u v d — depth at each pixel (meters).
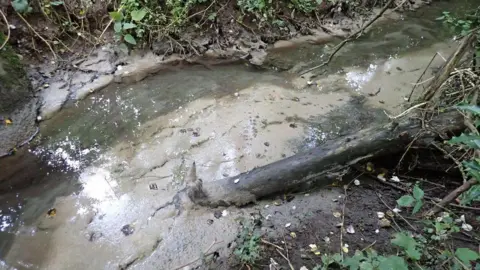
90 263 2.74
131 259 2.75
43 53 4.31
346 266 2.52
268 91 4.29
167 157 3.50
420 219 2.97
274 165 3.19
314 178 3.21
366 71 4.66
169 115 3.95
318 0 5.26
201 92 4.25
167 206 3.08
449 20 4.00
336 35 5.23
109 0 4.57
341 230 2.92
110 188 3.25
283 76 4.57
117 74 4.37
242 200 3.09
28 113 3.79
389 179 3.33
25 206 3.12
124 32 4.55
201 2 4.80
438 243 2.74
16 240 2.89
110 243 2.86
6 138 3.54
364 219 3.01
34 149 3.58
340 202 3.15
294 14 5.25
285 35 5.09
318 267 2.61
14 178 3.32
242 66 4.70
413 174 3.38
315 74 4.59
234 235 2.88
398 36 5.27
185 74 4.52
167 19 4.70
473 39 3.24
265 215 3.04
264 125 3.83
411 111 3.60
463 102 3.15
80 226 2.97
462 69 3.54
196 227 2.93
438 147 3.16
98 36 4.55
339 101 4.20
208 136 3.71
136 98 4.15
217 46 4.81
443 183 3.28
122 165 3.45
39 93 4.02
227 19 4.95
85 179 3.33
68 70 4.29
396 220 3.00
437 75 3.53
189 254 2.77
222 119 3.89
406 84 4.45
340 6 5.42
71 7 4.45
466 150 3.08
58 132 3.74
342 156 3.20
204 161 3.46
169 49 4.64
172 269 2.68
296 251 2.78
